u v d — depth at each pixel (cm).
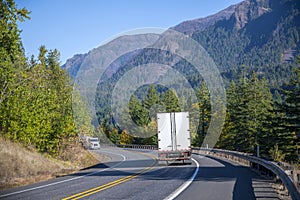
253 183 1442
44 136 2642
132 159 3450
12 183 1602
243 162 2609
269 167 1627
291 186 1004
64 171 2270
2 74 2427
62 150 3023
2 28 2483
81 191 1298
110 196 1164
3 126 2438
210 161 2823
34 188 1434
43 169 2217
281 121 4334
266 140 4891
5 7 2538
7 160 1953
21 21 2614
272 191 1222
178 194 1173
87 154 3347
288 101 4203
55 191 1320
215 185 1386
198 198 1091
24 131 2445
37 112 2572
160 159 2511
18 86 2605
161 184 1445
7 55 2528
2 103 2425
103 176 1872
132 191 1266
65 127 2769
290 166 1376
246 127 5341
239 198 1082
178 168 2214
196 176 1723
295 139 4266
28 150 2483
